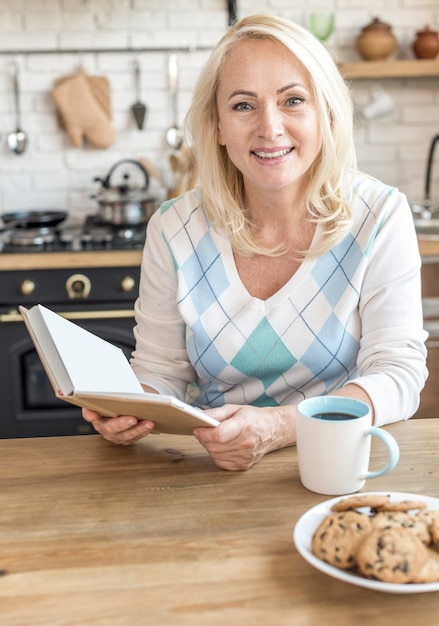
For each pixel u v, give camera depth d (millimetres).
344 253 1572
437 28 3672
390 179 3783
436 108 3730
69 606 949
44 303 3141
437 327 3168
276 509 1161
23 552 1068
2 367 3182
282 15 3635
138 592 973
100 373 1349
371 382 1424
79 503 1196
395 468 1279
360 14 3645
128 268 3133
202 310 1617
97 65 3641
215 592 970
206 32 3625
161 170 3742
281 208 1587
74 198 3746
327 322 1562
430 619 917
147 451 1377
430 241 3119
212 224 1647
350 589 971
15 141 3660
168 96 3682
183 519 1141
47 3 3578
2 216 3430
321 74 1485
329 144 1538
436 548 972
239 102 1494
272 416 1337
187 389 1784
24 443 1425
